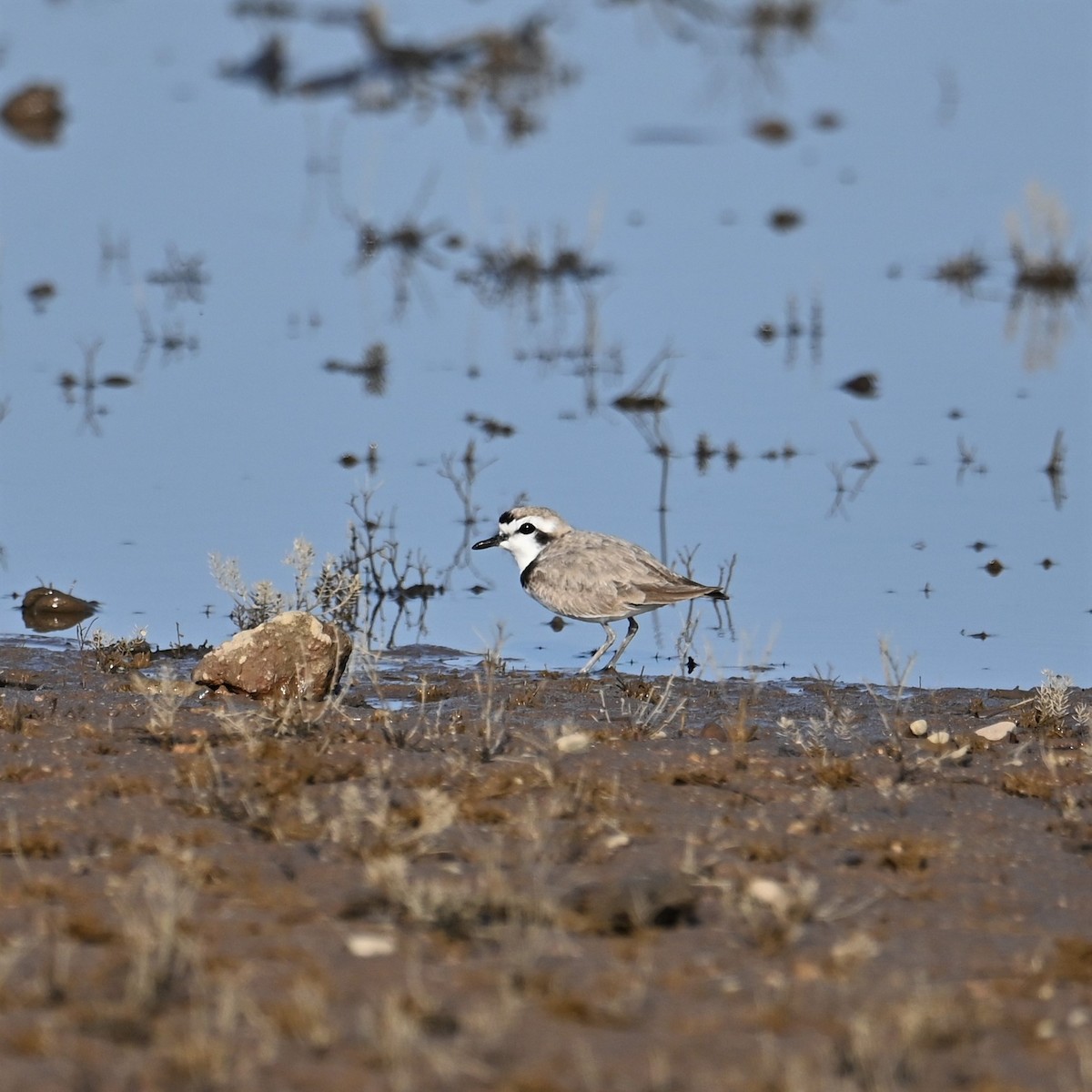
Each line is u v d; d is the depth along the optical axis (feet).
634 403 95.09
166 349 103.30
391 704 50.88
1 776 38.50
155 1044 23.75
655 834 35.70
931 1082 23.73
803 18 199.00
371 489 80.07
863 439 87.92
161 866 31.71
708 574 70.03
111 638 59.06
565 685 55.01
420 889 29.58
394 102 169.58
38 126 159.94
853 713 50.93
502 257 122.11
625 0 204.95
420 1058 23.63
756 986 26.94
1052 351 106.93
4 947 27.22
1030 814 38.88
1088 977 28.02
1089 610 65.77
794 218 136.67
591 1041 24.53
